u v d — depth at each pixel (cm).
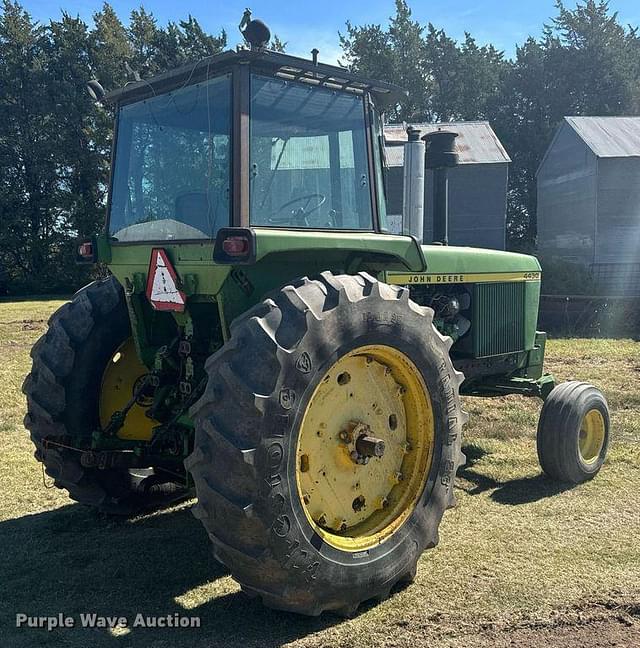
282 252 325
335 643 298
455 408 367
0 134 3719
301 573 294
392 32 4572
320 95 361
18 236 3644
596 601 333
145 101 381
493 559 379
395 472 356
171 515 455
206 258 336
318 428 322
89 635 308
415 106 4519
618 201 2439
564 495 483
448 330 521
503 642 298
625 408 744
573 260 2656
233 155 324
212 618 322
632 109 4253
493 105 4506
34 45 3916
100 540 412
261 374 282
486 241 2530
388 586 331
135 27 4188
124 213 395
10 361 1052
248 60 322
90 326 416
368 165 387
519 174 4306
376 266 389
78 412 413
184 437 366
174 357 383
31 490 495
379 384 348
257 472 278
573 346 1247
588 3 4281
